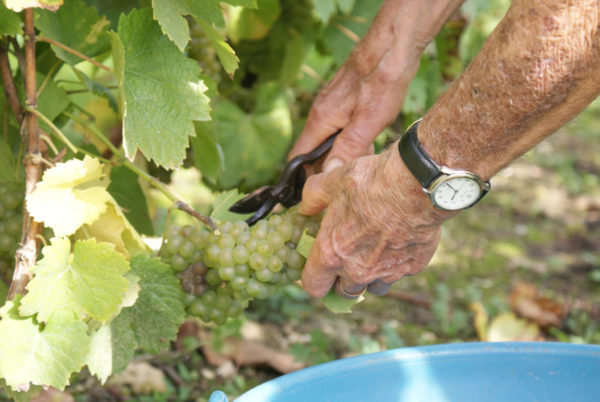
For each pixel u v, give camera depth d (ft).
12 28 2.70
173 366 4.83
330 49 4.44
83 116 3.87
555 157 9.92
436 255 6.93
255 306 5.61
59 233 2.62
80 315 2.64
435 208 2.61
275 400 2.56
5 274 2.89
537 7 2.32
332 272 2.81
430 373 2.73
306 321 5.57
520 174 9.37
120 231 2.78
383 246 2.71
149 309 2.89
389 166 2.62
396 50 3.14
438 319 5.79
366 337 5.40
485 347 2.76
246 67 4.70
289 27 4.55
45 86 3.01
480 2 4.75
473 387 2.75
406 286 6.27
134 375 4.55
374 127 3.11
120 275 2.63
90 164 2.68
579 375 2.74
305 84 4.86
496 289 6.34
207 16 2.75
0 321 2.59
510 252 7.14
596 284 6.60
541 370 2.75
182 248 2.85
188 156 4.01
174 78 2.75
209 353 4.91
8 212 2.86
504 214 8.17
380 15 3.19
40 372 2.59
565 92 2.37
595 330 5.73
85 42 2.99
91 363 2.82
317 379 2.63
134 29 2.72
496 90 2.41
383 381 2.70
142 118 2.72
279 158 4.52
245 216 3.09
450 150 2.52
